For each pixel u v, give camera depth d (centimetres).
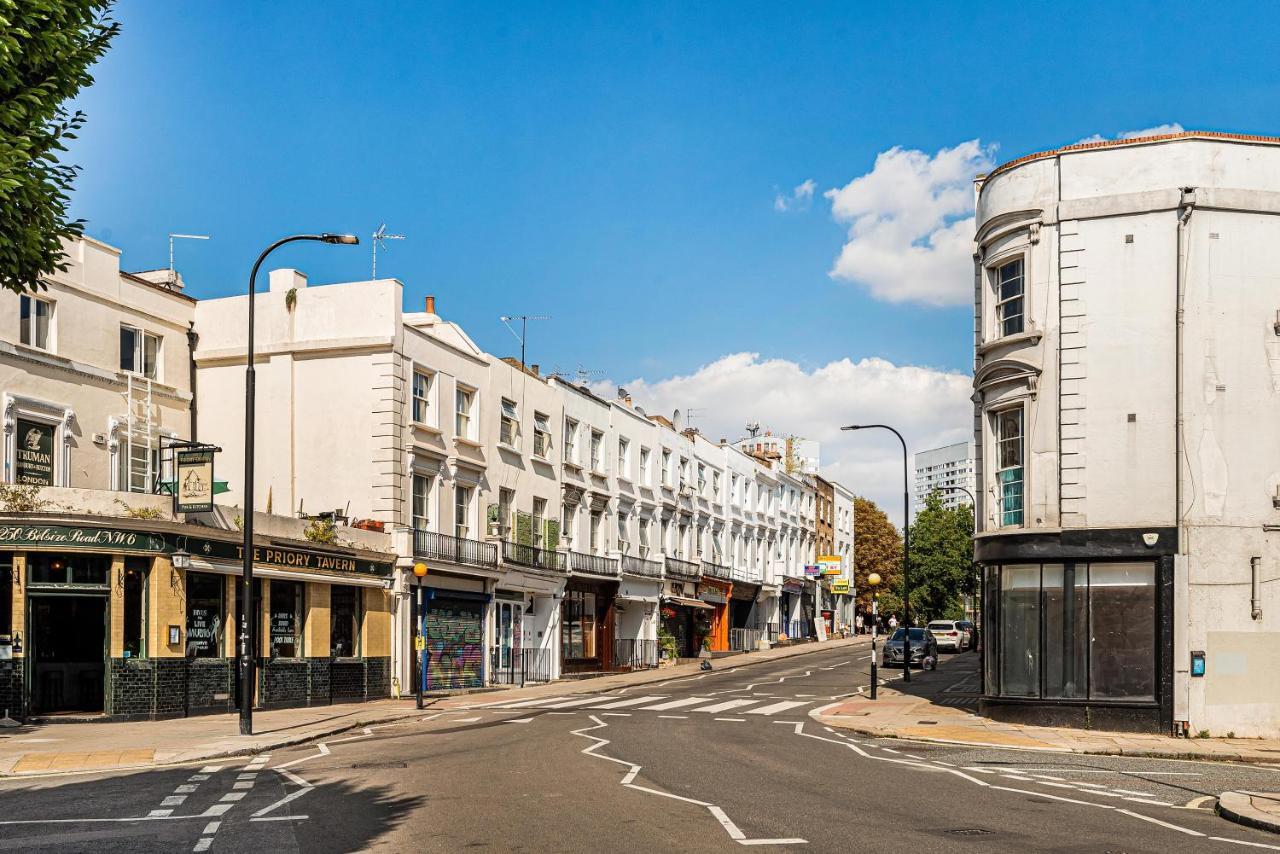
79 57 1241
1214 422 2298
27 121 1195
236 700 2572
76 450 2877
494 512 3781
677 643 5450
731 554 6278
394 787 1419
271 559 2673
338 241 2223
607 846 1036
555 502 4269
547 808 1251
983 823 1187
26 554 2258
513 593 3891
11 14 1162
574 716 2567
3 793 1414
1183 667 2244
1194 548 2270
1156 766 1823
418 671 2780
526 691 3475
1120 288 2364
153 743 1928
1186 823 1223
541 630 4131
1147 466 2312
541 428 4203
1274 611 2266
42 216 1197
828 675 4288
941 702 3011
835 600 8506
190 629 2466
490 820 1173
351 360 3312
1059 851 1033
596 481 4662
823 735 2231
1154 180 2361
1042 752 2012
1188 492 2283
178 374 3359
